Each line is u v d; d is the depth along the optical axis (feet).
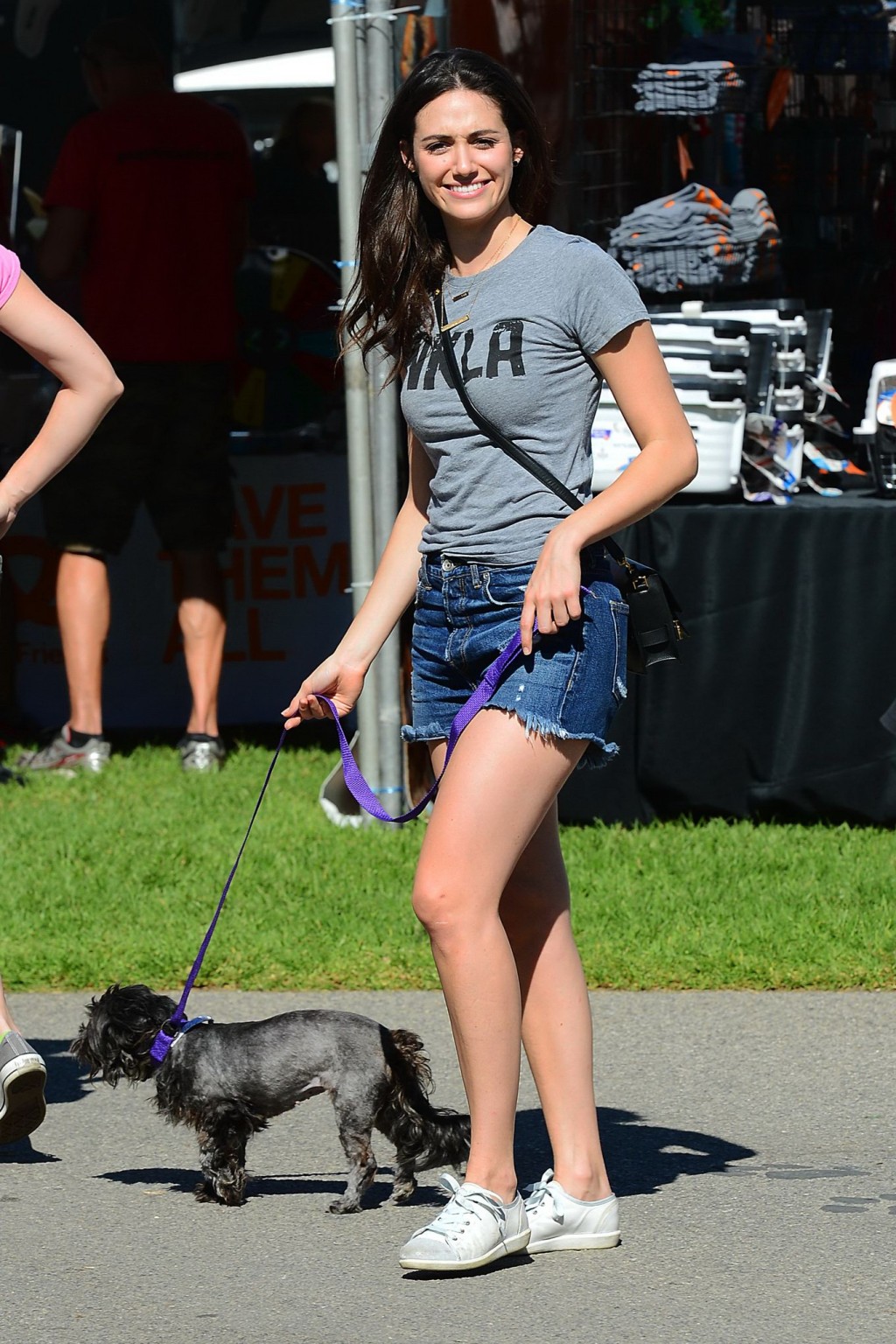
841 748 41.55
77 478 48.55
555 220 46.57
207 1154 23.09
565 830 42.24
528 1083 28.60
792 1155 24.99
